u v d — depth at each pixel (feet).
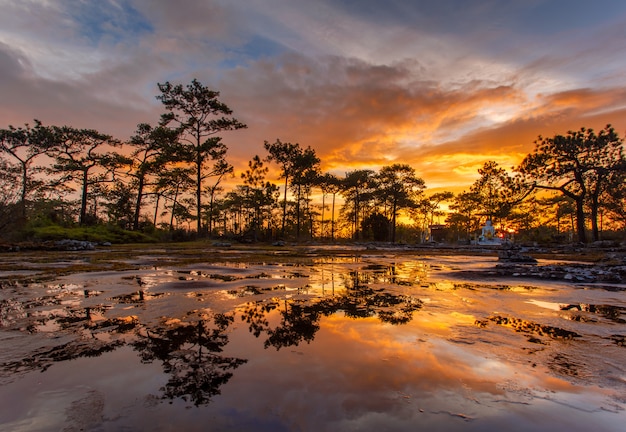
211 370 8.86
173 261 41.75
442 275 31.07
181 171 121.19
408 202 189.26
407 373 8.79
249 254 59.16
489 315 15.39
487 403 7.33
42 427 6.23
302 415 6.68
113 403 7.12
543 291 22.21
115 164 120.78
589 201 126.00
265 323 13.65
